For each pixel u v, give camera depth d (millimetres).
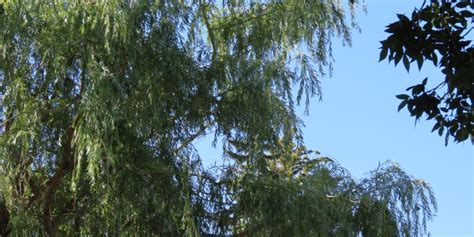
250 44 13914
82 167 11938
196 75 12781
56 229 12703
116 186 11922
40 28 12039
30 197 12328
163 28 12211
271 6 13891
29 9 11969
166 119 12562
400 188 13188
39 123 12008
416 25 7742
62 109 12227
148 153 12289
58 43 11773
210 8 13789
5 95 12016
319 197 12883
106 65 12000
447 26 7883
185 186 12305
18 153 11602
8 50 12055
